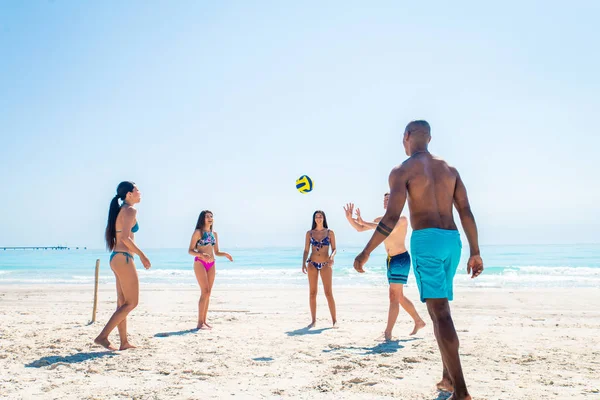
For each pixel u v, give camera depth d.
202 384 3.82
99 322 7.40
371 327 7.00
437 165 3.32
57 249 181.38
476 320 7.86
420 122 3.55
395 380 3.91
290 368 4.36
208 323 7.45
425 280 3.12
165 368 4.38
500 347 5.33
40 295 13.10
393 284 5.99
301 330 6.72
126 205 5.28
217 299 11.82
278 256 54.59
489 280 19.12
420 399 3.37
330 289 7.26
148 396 3.48
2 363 4.56
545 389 3.61
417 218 3.23
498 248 72.38
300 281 20.47
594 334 6.25
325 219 7.42
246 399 3.41
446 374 3.56
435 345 5.46
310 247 7.36
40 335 6.09
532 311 9.15
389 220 3.08
